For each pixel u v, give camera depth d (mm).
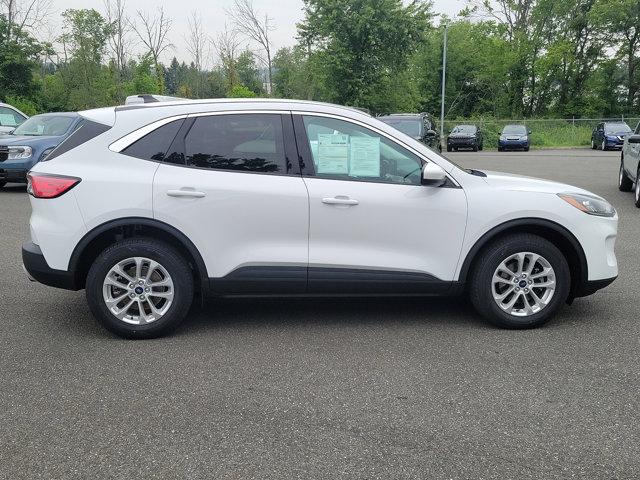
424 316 5113
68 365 4086
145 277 4508
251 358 4207
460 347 4387
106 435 3182
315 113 4598
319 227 4512
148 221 4426
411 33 35125
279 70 38969
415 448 3043
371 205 4508
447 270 4637
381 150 4594
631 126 40000
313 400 3564
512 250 4621
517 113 50188
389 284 4609
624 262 6984
